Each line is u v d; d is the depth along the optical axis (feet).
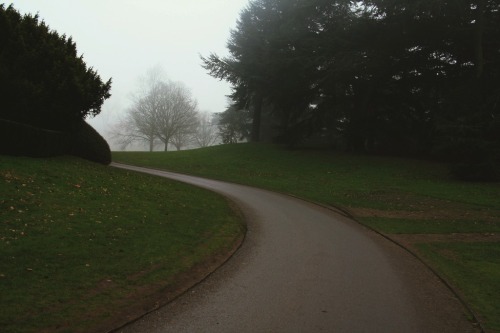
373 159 99.91
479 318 20.94
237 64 125.59
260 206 54.60
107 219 34.04
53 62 59.47
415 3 85.05
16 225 28.37
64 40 66.69
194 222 38.88
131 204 41.06
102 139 70.44
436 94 108.78
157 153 125.70
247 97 138.92
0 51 55.93
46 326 17.06
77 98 60.70
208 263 28.48
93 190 43.04
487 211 54.34
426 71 104.94
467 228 44.80
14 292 19.52
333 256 32.19
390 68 103.35
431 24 93.71
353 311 21.26
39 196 35.88
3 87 52.60
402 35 97.14
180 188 58.95
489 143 75.25
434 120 96.84
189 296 22.48
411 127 110.73
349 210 54.90
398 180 78.33
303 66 103.24
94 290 21.20
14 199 33.27
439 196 64.13
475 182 75.00
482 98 87.61
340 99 114.42
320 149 119.65
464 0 85.40
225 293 23.21
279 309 21.15
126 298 20.92
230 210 48.34
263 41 114.62
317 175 86.43
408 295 24.08
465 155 76.89
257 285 24.77
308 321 19.76
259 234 39.01
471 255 33.73
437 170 86.28
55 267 23.15
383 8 92.27
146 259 26.73
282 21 119.24
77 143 65.67
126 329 18.10
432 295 24.27
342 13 102.27
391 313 21.24
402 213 53.36
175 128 193.88
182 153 123.65
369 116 107.76
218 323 19.17
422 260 31.94
